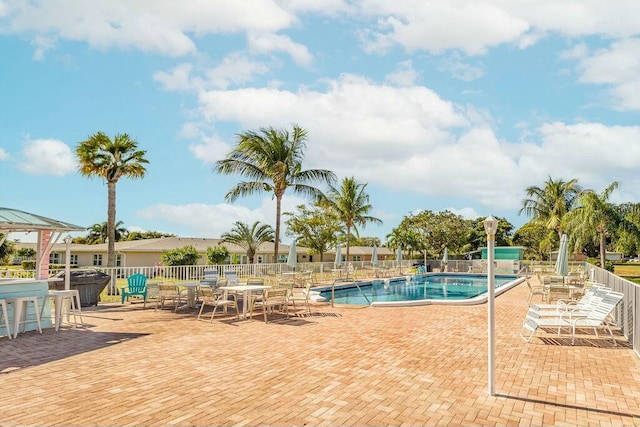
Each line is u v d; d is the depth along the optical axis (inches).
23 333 350.3
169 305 524.7
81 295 508.4
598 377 231.8
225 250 1382.9
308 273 831.1
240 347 299.7
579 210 1295.5
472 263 1379.2
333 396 198.7
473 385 216.4
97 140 853.2
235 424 165.9
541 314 365.7
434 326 388.2
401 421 170.1
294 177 959.6
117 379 222.8
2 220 374.0
